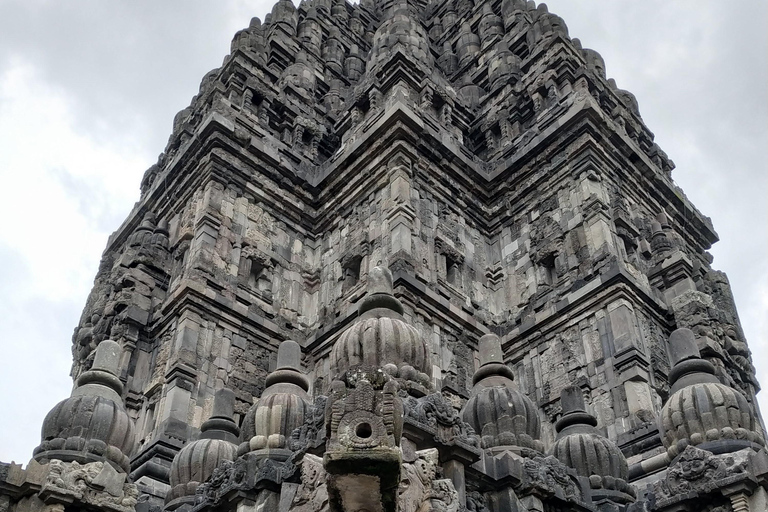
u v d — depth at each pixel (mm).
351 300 22891
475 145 29312
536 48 29812
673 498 10695
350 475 6012
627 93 30781
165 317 22156
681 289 22500
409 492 7562
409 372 9469
